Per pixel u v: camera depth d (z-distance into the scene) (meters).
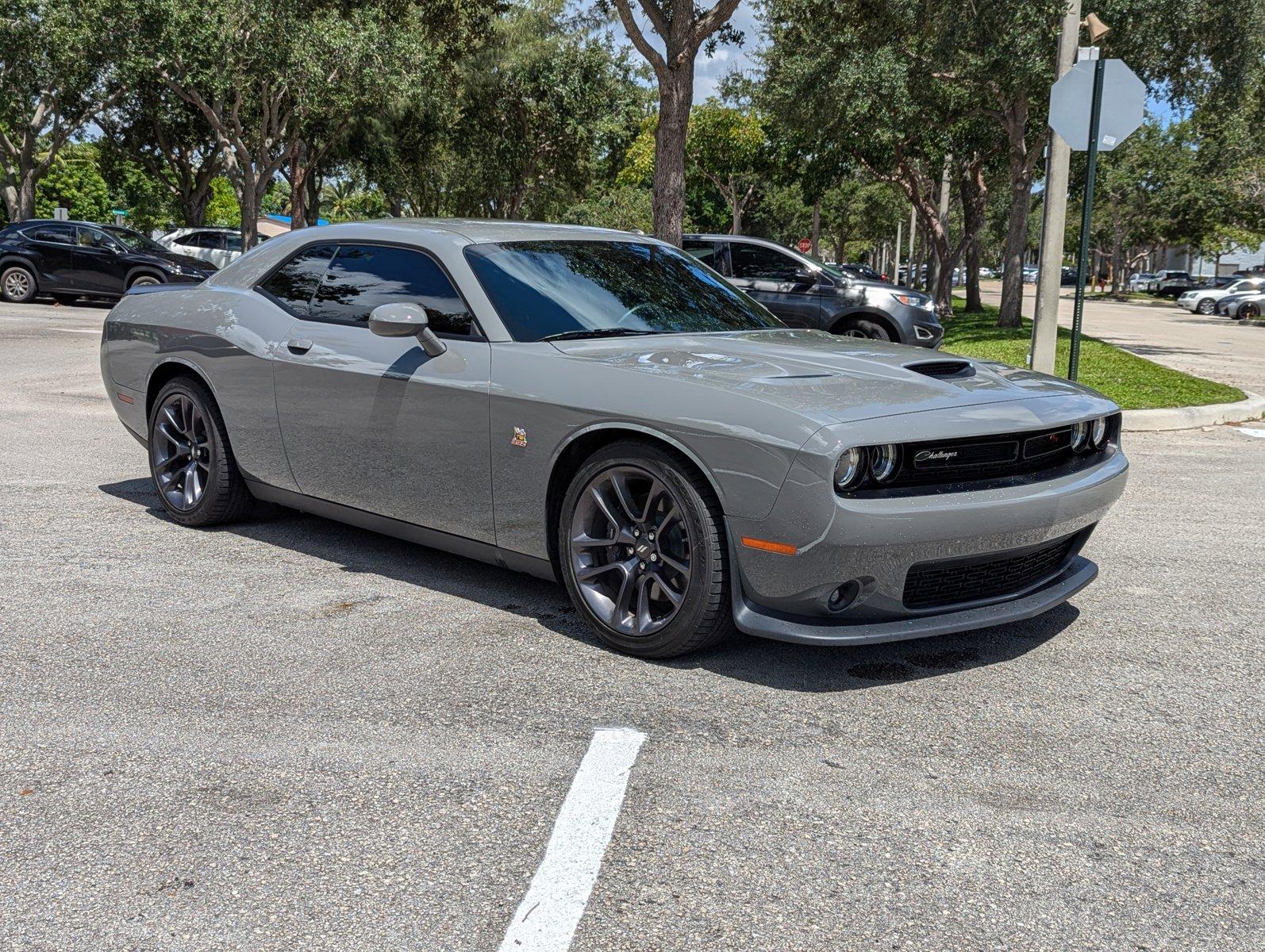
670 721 3.12
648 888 2.27
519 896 2.23
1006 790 2.74
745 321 4.51
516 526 3.85
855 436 3.09
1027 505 3.34
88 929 2.11
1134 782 2.79
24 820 2.52
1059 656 3.72
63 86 28.42
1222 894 2.28
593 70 37.47
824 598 3.21
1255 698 3.37
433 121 37.38
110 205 78.19
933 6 17.69
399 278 4.32
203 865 2.34
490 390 3.82
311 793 2.66
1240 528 5.61
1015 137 20.53
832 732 3.06
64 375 10.52
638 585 3.59
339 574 4.50
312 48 25.42
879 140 23.80
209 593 4.21
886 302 12.80
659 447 3.43
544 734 3.02
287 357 4.54
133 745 2.91
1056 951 2.07
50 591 4.20
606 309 4.18
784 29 22.81
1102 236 72.75
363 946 2.06
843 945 2.08
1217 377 13.72
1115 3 16.11
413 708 3.17
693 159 51.59
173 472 5.30
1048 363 10.44
